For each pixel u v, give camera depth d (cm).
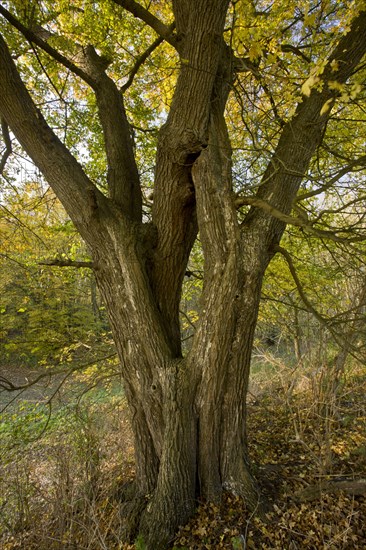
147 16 342
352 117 504
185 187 317
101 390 865
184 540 263
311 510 279
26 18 360
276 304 700
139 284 299
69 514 304
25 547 294
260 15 334
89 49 438
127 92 554
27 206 612
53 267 653
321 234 242
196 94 280
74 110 507
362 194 469
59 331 807
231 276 274
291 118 332
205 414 288
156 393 293
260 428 464
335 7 319
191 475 285
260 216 305
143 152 594
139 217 380
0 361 1212
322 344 470
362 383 479
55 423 626
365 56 380
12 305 1010
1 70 277
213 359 280
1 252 662
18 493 338
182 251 344
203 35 267
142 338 297
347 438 389
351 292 589
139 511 294
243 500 288
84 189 304
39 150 299
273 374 736
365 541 250
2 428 609
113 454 443
